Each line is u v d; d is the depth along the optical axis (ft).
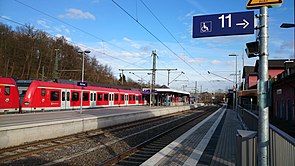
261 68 15.08
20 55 175.42
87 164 28.32
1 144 33.35
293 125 73.92
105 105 116.26
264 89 14.87
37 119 52.95
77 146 37.60
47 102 80.38
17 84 76.95
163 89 173.68
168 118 95.40
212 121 83.30
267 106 14.76
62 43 205.77
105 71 255.70
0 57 162.09
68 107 90.12
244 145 17.16
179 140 42.68
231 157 30.94
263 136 14.74
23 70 175.22
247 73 203.92
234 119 92.58
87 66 224.94
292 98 78.38
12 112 70.33
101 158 31.19
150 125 68.74
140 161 30.14
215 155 32.09
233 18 17.85
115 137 47.19
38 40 186.70
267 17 15.16
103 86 121.08
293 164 13.15
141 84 276.41
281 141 15.39
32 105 75.25
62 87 87.30
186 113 132.16
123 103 136.15
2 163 27.55
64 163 28.40
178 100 215.72
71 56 210.79
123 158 31.30
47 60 192.75
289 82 76.28
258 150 14.94
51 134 42.45
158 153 32.12
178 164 27.37
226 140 44.09
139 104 159.74
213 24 18.45
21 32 179.01
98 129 55.62
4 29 165.89
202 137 46.73
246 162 16.99
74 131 48.39
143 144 39.09
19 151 32.96
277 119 95.45
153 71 139.23
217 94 451.12
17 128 35.88
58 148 35.78
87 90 101.91
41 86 78.54
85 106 100.32
